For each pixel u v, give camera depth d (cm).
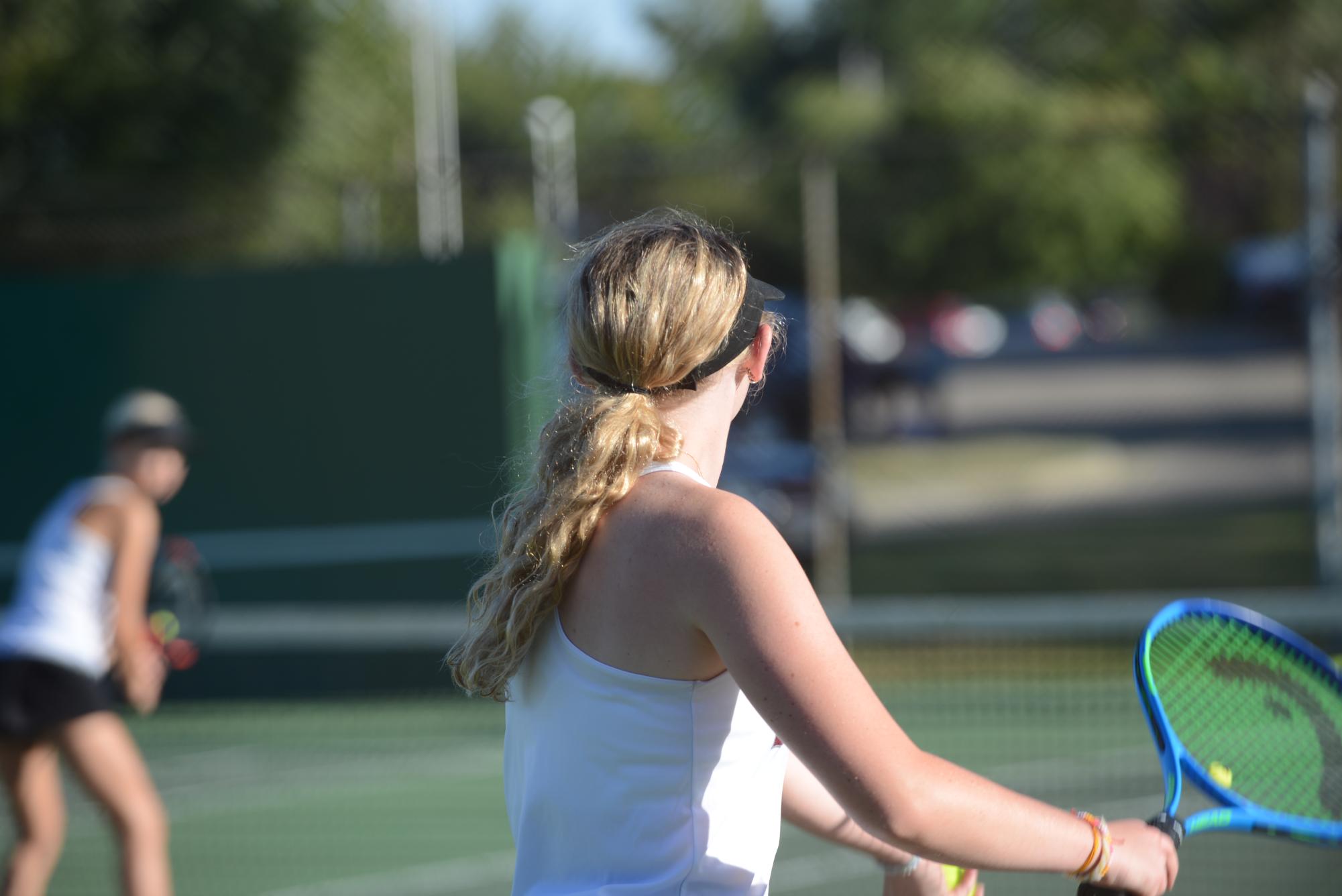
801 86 7269
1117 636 3003
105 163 4106
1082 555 4228
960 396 7750
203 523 3103
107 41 4106
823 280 3147
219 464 3105
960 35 6612
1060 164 5816
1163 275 6762
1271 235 5797
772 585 542
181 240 3966
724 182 5781
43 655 1488
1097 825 596
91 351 3159
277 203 4025
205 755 2717
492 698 632
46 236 3884
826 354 3145
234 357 3106
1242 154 3300
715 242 616
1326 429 2830
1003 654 2986
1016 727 2494
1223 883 1719
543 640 606
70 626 1502
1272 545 4172
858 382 6450
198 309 3122
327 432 3073
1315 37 5269
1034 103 5909
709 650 564
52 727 1480
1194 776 746
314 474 3077
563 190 3064
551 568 586
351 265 3059
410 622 1647
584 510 585
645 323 592
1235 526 4600
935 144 4700
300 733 2850
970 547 4497
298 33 4181
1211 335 7300
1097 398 7325
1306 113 2816
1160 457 6053
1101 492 5459
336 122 4228
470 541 3017
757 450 3650
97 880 2016
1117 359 8000
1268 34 5359
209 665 3123
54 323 3170
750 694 544
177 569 2788
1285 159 4250
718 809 575
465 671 627
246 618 1702
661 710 570
